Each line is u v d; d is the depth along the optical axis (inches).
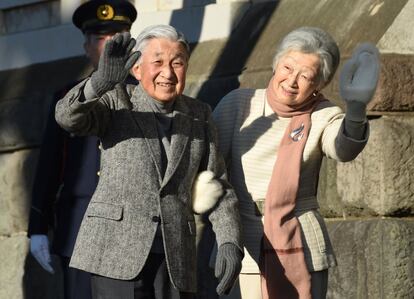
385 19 776.3
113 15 783.7
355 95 579.8
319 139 621.9
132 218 593.6
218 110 644.7
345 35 797.2
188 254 603.2
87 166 737.0
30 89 1024.2
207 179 609.0
